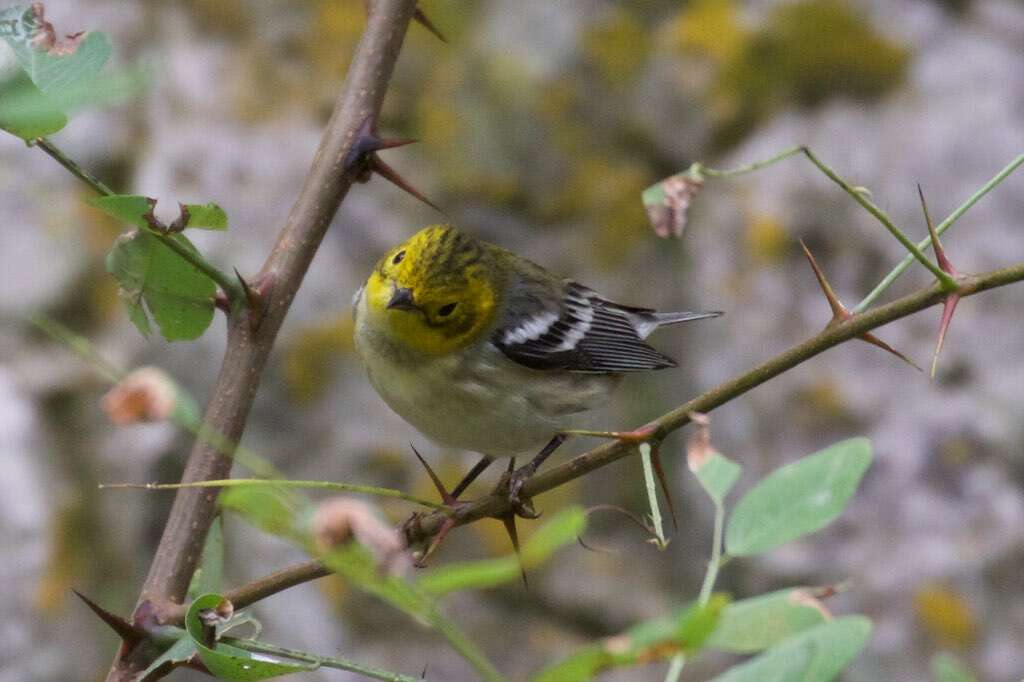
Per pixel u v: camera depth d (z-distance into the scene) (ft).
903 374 39.22
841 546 37.91
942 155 40.98
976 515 37.40
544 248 43.65
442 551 39.70
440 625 8.41
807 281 40.83
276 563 37.45
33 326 39.81
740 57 43.68
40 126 11.02
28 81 8.89
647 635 7.89
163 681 36.37
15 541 36.76
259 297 14.85
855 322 14.11
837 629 9.73
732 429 40.27
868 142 41.60
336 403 39.14
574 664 7.90
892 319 14.15
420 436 39.14
